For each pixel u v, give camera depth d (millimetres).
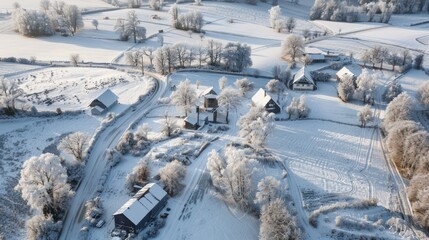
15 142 108000
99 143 106688
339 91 141000
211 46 168625
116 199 83938
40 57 178875
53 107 128750
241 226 77438
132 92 141500
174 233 74875
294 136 112938
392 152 102438
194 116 116062
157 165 93750
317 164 99188
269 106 126250
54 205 79562
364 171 97312
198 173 92062
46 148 105250
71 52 187000
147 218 76375
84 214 80750
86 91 141625
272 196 77875
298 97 142250
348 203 83188
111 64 169375
